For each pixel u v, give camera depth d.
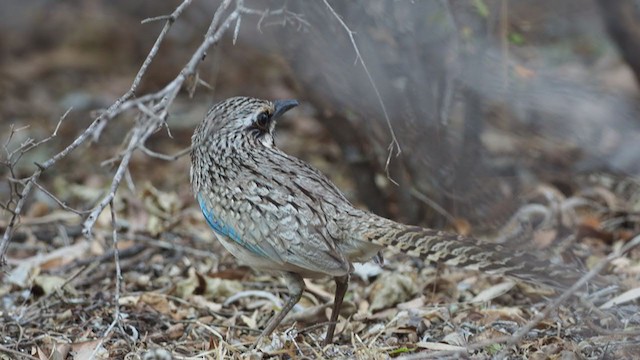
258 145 10.10
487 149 13.73
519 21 15.52
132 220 13.90
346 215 9.35
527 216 12.98
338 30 11.99
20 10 23.27
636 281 11.24
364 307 11.11
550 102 14.58
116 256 9.03
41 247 13.36
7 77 21.78
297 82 12.98
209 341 10.02
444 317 10.50
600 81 16.27
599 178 14.51
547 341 9.56
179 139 18.45
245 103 10.29
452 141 12.63
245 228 9.56
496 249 8.73
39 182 16.66
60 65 22.36
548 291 10.96
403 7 12.05
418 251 8.88
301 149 17.48
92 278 12.13
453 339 9.76
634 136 14.73
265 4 13.59
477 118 12.68
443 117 12.41
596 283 10.04
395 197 13.52
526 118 14.45
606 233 12.78
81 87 21.31
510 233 12.74
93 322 10.66
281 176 9.70
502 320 10.37
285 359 9.51
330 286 11.91
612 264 11.76
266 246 9.46
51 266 12.58
